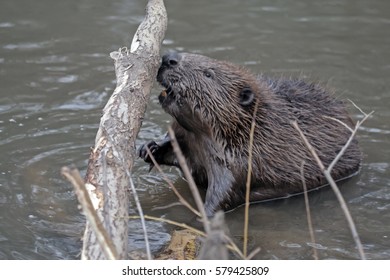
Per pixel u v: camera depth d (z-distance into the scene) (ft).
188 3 55.31
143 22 33.96
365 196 33.81
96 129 38.37
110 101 29.48
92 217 19.90
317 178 34.17
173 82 30.96
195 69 31.14
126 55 31.81
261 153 32.86
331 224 31.27
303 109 34.50
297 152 33.53
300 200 33.71
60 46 47.93
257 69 45.24
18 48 47.47
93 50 47.44
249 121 32.37
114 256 20.16
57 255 27.43
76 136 37.55
